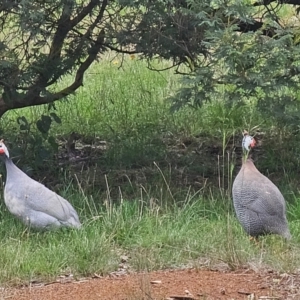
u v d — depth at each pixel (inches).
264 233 274.4
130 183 338.3
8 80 315.3
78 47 327.9
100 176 358.6
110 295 232.7
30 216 283.6
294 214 303.9
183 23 304.5
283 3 323.6
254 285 241.0
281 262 255.6
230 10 278.5
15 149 346.9
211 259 263.4
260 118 414.9
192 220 297.0
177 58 343.0
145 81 480.4
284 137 389.1
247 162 278.1
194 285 239.5
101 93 457.1
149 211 298.4
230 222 287.4
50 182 351.9
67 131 419.5
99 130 420.8
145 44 316.5
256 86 283.4
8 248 268.4
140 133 410.6
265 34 311.1
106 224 289.3
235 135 413.4
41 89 329.4
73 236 280.2
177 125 422.9
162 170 361.4
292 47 282.2
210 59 298.8
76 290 239.3
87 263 261.9
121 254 275.4
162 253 270.7
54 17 309.1
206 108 431.8
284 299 231.3
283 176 354.6
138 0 291.3
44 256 265.7
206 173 364.5
